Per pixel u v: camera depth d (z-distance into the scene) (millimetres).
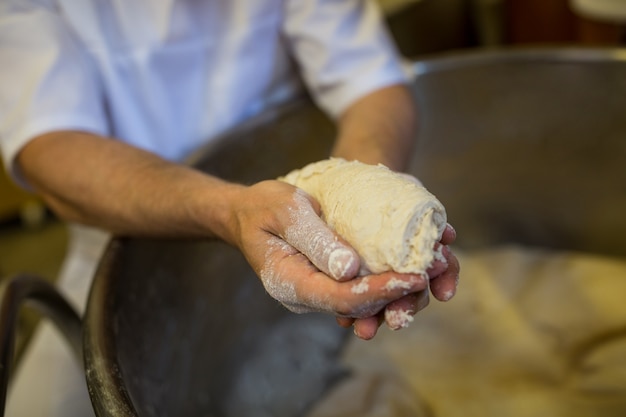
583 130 907
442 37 1475
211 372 757
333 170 444
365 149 578
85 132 617
